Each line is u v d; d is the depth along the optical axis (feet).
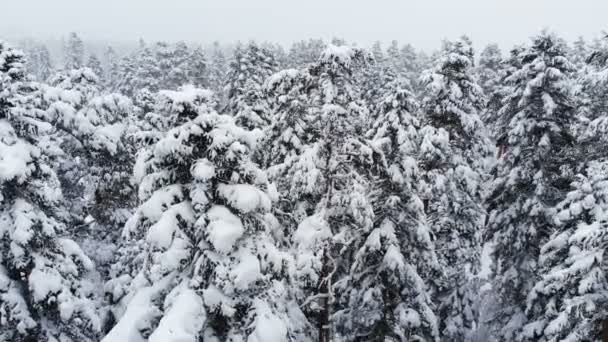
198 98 37.06
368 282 62.18
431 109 77.46
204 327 36.04
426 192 67.05
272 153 59.21
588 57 64.08
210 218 35.04
